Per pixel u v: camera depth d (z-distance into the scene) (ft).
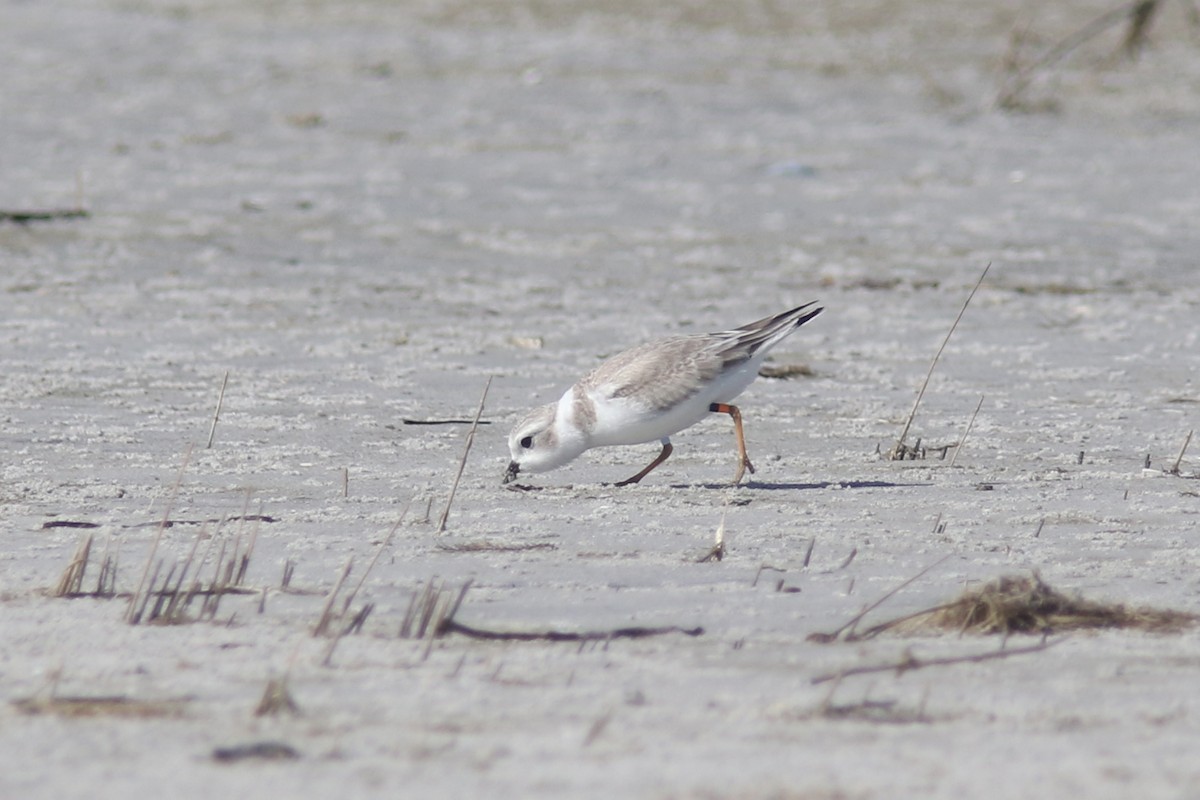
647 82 113.91
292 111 101.04
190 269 60.08
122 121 95.14
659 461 34.58
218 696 19.53
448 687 19.98
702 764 16.99
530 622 23.48
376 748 17.53
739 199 77.25
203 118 97.55
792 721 18.74
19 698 19.43
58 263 60.13
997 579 24.13
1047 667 21.18
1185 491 33.40
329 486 33.42
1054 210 75.77
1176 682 20.49
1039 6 141.79
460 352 48.47
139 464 35.09
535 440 33.65
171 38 130.21
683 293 58.13
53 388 42.37
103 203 71.92
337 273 60.23
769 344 34.27
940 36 131.95
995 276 61.67
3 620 23.26
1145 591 25.44
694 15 140.67
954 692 20.01
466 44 128.47
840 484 34.17
